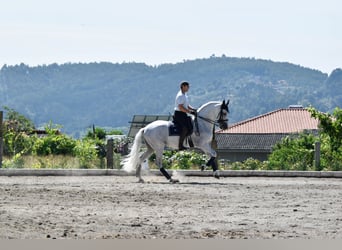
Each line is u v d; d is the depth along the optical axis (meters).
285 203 17.83
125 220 14.62
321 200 18.56
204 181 24.80
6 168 27.97
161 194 19.48
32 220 14.30
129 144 42.06
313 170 30.08
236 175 27.64
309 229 13.98
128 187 21.47
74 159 31.06
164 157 33.62
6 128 35.09
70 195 18.86
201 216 15.39
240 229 13.88
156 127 24.86
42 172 26.86
